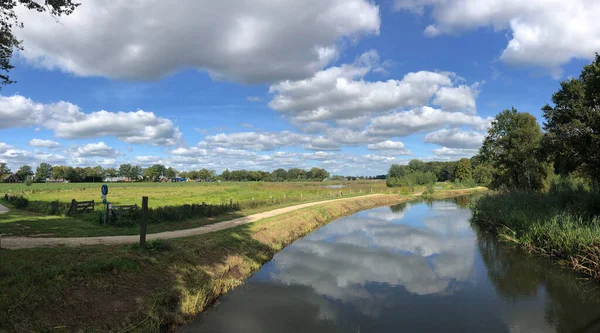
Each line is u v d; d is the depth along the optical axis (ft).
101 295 27.76
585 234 46.60
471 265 51.52
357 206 143.43
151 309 28.84
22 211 79.20
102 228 54.85
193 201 121.90
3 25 35.94
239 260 47.70
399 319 32.14
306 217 89.45
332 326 30.37
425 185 255.70
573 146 67.31
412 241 70.23
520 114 112.37
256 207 105.40
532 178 111.96
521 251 59.31
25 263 28.32
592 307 34.65
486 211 86.07
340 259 55.31
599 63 57.82
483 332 29.45
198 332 28.89
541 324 30.89
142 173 588.91
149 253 37.27
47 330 22.35
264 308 34.55
